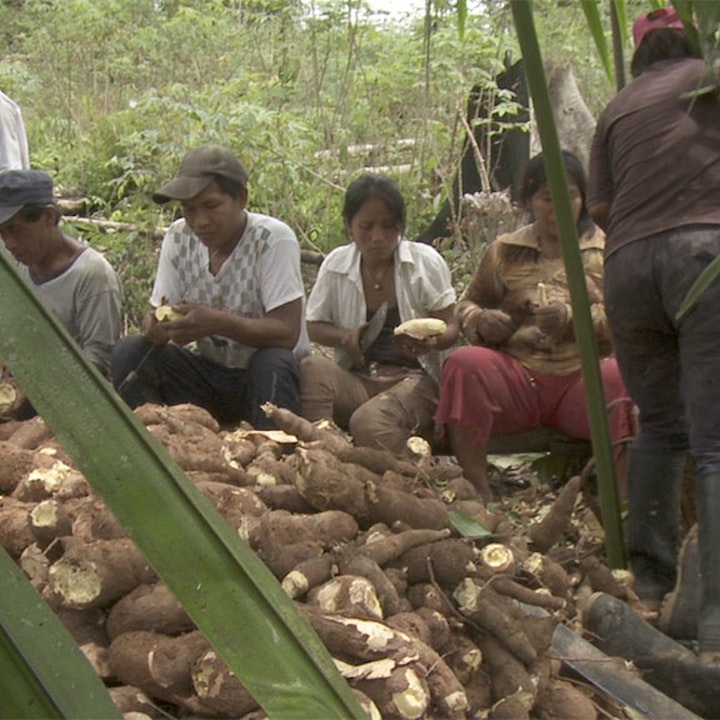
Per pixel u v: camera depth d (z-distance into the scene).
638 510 3.29
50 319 0.84
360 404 3.94
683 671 2.69
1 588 0.77
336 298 4.04
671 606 3.08
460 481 3.06
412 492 2.74
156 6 10.05
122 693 2.01
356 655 2.07
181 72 8.71
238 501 2.41
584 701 2.42
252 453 2.96
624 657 2.77
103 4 9.21
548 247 3.83
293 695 0.80
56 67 8.99
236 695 1.94
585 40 7.90
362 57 8.54
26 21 9.85
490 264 3.89
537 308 3.80
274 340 3.81
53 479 2.59
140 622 2.09
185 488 0.83
